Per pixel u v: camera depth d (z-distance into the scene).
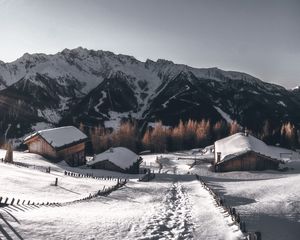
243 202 39.91
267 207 35.22
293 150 150.88
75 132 106.88
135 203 39.47
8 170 59.56
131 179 77.12
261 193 45.59
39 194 43.16
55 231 21.77
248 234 21.78
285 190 45.19
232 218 26.47
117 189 51.94
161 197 44.56
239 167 86.81
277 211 33.72
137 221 26.73
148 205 37.62
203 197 43.50
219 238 22.52
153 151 162.75
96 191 50.38
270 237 26.02
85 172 83.56
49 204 34.28
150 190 52.56
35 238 19.97
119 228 24.08
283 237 26.53
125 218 27.77
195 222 27.16
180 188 55.00
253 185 54.28
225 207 31.38
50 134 98.12
